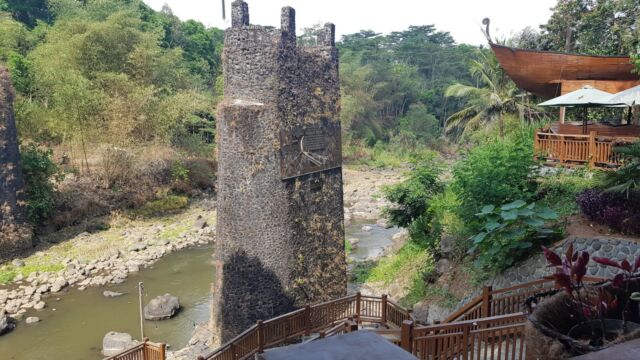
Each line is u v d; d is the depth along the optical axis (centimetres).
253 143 1423
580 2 2634
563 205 1284
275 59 1409
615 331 446
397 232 2817
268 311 1473
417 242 1866
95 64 3475
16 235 2305
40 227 2586
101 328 1662
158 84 3903
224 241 1474
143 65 3656
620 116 2277
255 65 1420
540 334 423
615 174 1134
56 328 1656
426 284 1603
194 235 2762
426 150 5875
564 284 443
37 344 1549
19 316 1728
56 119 2816
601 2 2503
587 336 447
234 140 1429
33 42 4150
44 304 1823
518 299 926
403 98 6900
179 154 3534
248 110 1411
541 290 920
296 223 1540
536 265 1128
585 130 1573
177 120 3628
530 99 2856
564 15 2694
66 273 2123
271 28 1413
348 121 5716
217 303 1514
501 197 1331
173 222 3009
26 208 2423
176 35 6128
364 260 2252
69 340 1577
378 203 3603
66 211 2728
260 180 1436
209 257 2438
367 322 1361
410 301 1566
